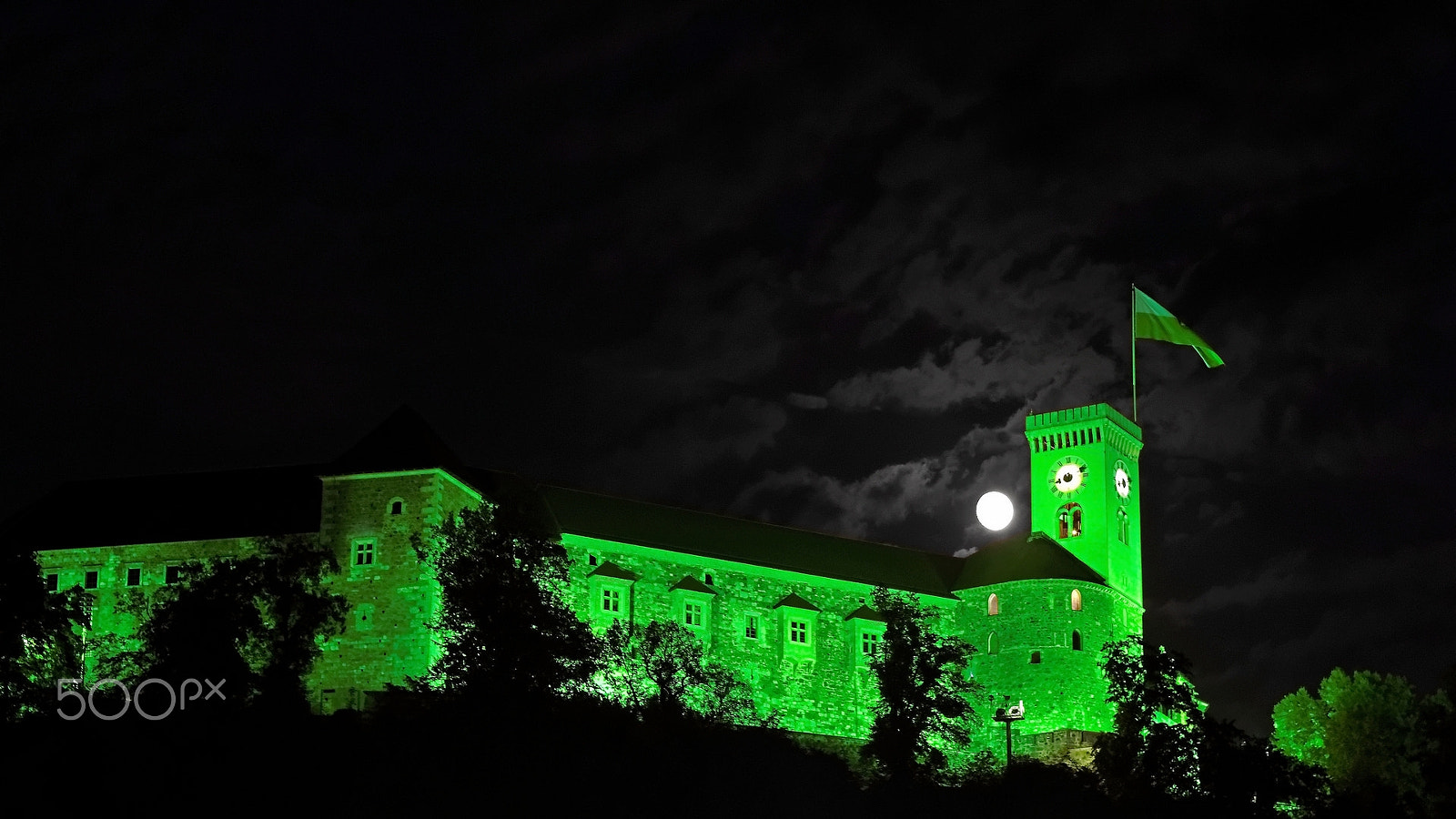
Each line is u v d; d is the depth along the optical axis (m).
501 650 97.19
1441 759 109.19
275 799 84.94
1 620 92.12
